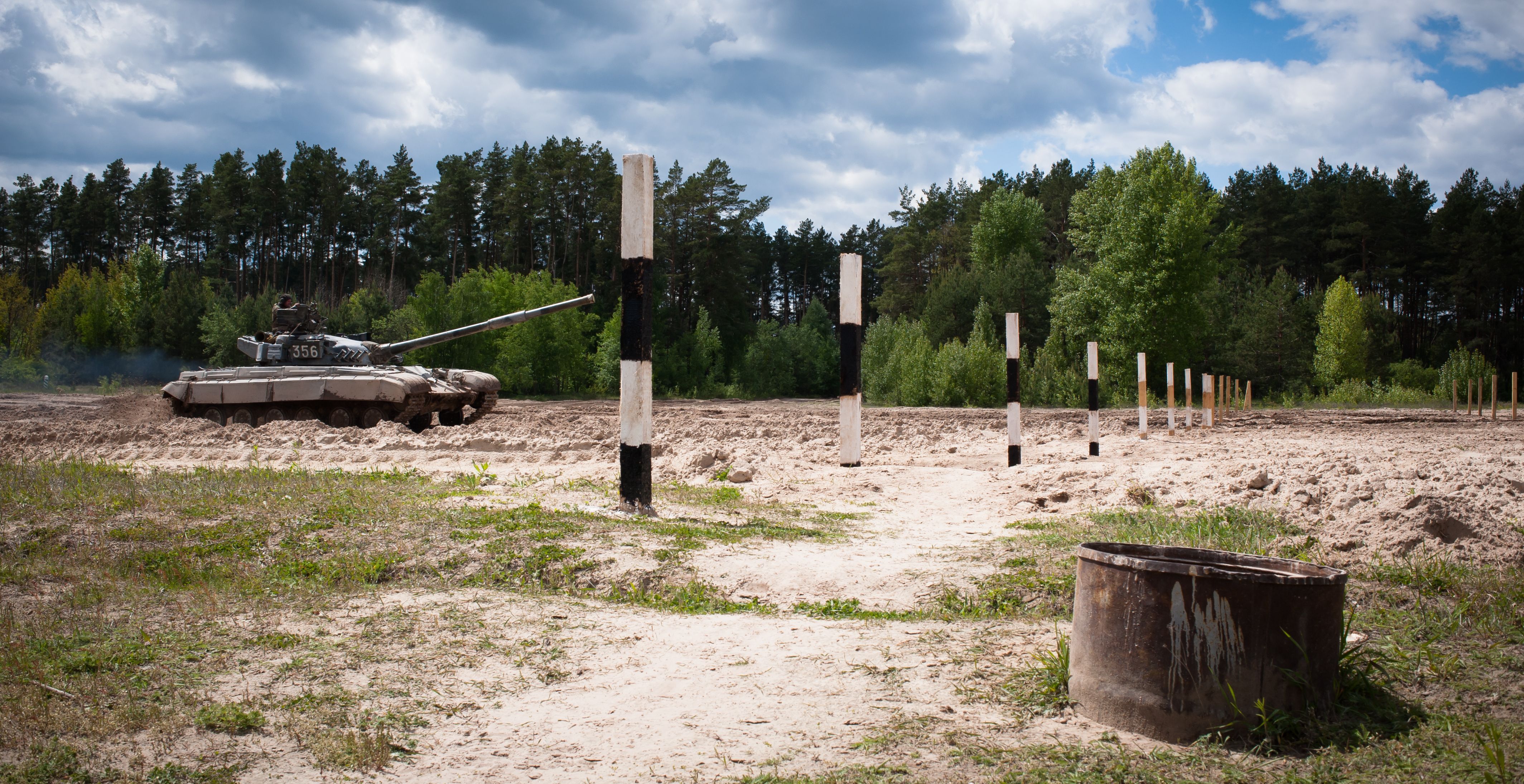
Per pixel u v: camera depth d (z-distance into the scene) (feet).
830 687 14.37
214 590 20.75
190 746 12.12
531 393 187.93
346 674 15.05
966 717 13.02
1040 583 20.51
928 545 25.70
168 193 285.64
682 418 99.66
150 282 219.61
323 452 51.26
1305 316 197.36
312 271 276.21
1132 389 153.17
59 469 38.06
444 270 275.18
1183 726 12.20
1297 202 247.09
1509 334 216.95
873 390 161.79
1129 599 12.76
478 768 11.43
